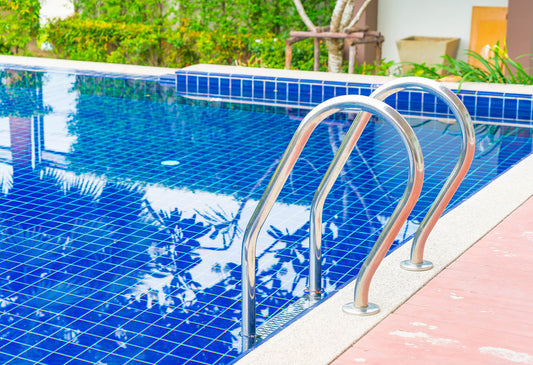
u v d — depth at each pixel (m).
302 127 2.53
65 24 11.68
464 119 2.91
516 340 2.54
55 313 3.21
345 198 4.78
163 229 4.25
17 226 4.30
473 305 2.81
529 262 3.23
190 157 5.88
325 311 2.79
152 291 3.43
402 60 10.83
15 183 5.14
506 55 9.18
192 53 11.46
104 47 11.56
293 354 2.46
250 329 2.85
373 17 11.16
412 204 2.60
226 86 8.64
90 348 2.91
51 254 3.88
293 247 3.94
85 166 5.60
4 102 8.05
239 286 3.49
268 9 11.36
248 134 6.71
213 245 4.00
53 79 9.37
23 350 2.90
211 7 11.50
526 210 3.92
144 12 11.95
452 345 2.52
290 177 5.29
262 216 2.68
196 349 2.89
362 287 2.73
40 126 6.95
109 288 3.46
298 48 10.42
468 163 2.98
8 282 3.53
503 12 10.69
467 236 3.54
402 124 2.50
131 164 5.67
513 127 6.95
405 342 2.54
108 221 4.38
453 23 11.05
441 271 3.14
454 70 8.41
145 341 2.96
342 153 2.87
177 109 7.82
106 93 8.57
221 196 4.86
